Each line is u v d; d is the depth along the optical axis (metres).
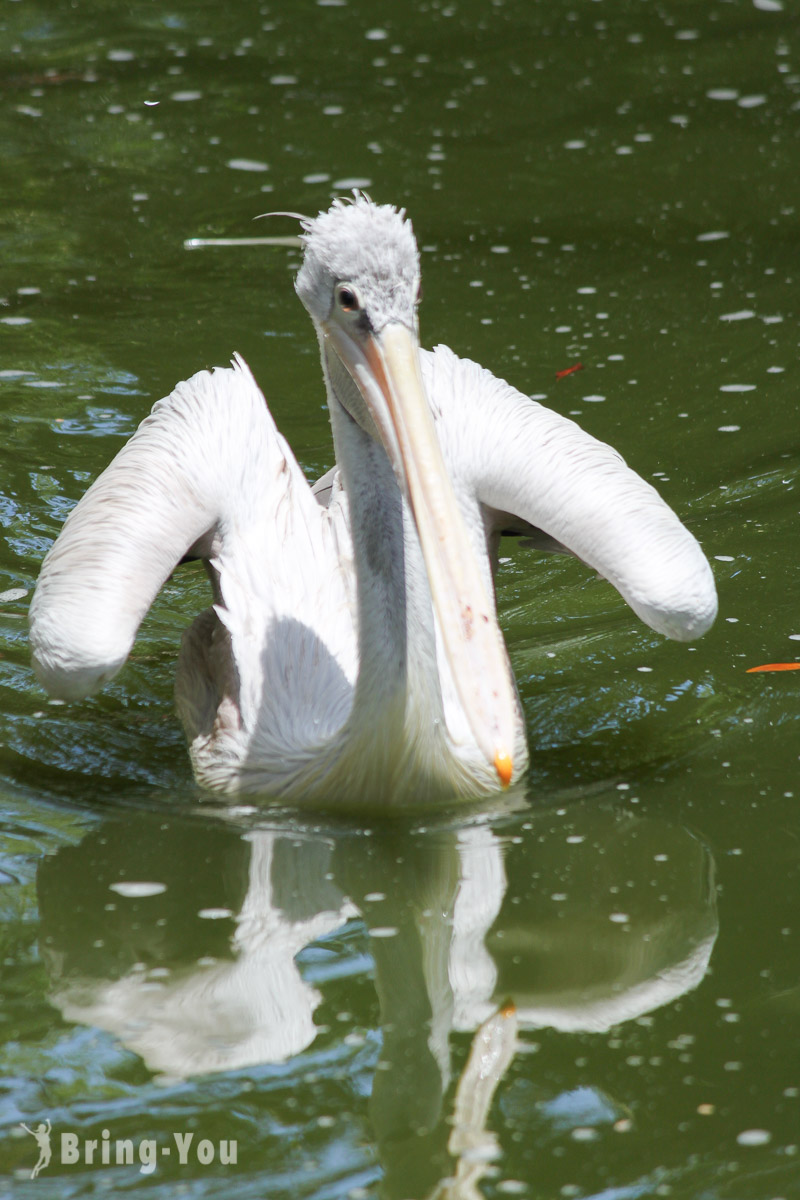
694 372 15.53
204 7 28.95
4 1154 6.11
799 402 14.86
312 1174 5.98
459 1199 5.82
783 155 21.14
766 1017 6.95
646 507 9.93
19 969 7.46
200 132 22.83
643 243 18.73
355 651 9.88
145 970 7.48
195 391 10.76
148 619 12.35
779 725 9.96
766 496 13.26
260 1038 6.90
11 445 14.34
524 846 8.63
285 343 16.67
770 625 11.34
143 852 8.67
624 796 9.20
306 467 13.85
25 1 29.23
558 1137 6.17
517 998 7.19
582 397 15.12
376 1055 6.76
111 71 25.70
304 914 8.01
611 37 26.62
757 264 18.00
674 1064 6.63
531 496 10.07
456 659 7.45
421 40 26.86
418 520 7.60
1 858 8.57
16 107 24.06
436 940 7.72
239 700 9.76
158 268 18.61
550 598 12.29
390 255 7.84
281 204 20.06
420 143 22.12
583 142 21.92
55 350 16.47
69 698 9.32
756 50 25.48
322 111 23.56
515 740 9.52
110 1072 6.66
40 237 19.45
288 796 9.34
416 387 7.77
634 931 7.73
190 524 9.97
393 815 9.09
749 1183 5.86
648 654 11.12
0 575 12.38
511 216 19.64
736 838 8.62
